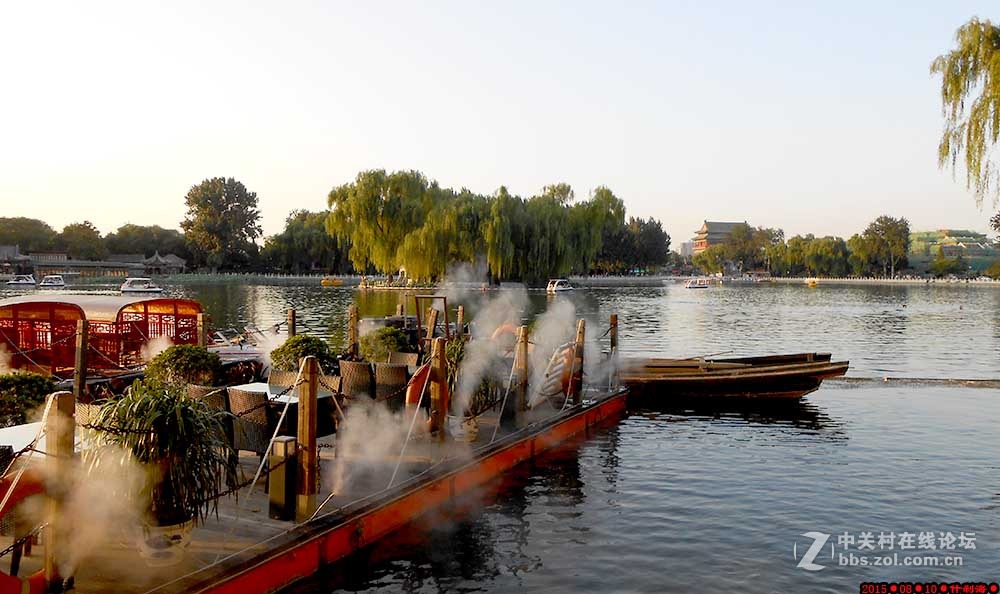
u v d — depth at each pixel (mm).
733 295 84812
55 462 5441
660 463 11961
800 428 14781
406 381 10398
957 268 143875
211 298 64250
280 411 8438
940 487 10781
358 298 61781
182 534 6133
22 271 111625
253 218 132750
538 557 8023
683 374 17281
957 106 19109
